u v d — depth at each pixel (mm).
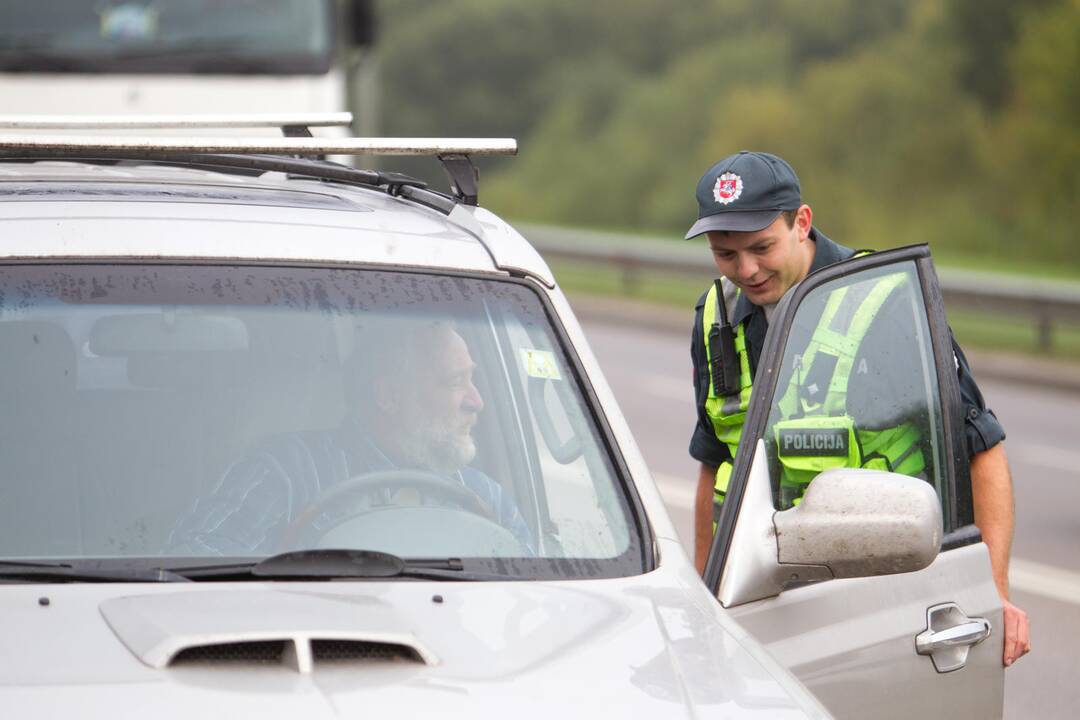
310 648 5750
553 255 71125
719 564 7359
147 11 26984
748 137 138375
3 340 7184
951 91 134000
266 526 7031
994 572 9289
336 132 22641
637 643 6266
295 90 27219
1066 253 111250
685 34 175375
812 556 7250
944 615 8266
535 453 7516
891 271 8508
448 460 7480
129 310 7320
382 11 184625
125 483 7000
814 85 137875
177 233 7664
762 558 7312
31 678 5566
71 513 6879
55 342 7215
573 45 180750
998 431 9438
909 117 133750
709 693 5980
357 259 7785
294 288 7574
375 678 5719
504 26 181625
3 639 5836
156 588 6340
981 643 8453
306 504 7137
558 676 5922
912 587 8195
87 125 9164
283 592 6348
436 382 7520
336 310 7562
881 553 7141
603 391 7707
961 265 82750
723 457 10641
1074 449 35969
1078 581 22750
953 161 130875
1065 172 111000
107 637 5883
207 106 27047
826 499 7266
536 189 169500
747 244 9805
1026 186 115000
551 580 6816
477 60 182625
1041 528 26656
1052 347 50938
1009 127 118500
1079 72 109250
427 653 5883
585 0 179500
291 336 7453
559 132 174250
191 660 5734
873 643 7914
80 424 7113
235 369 7355
